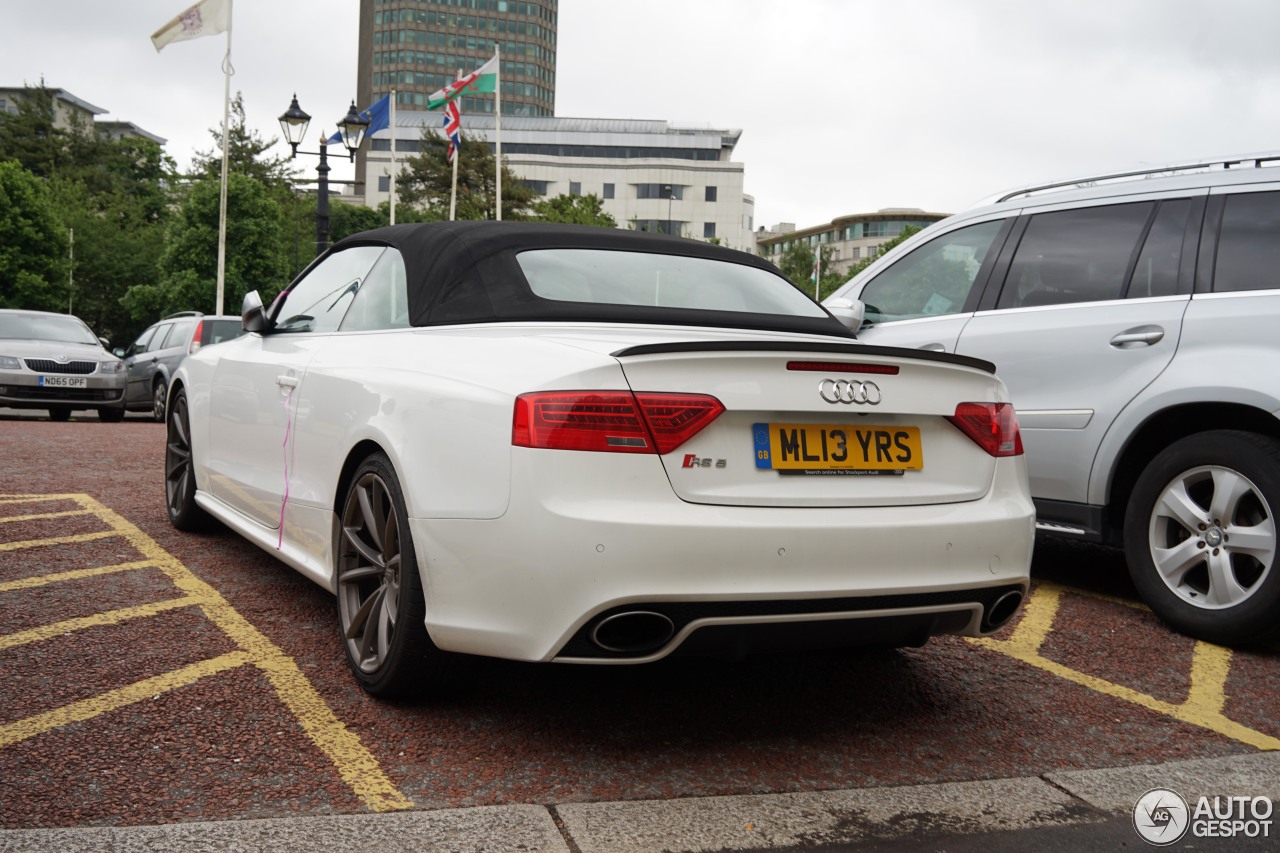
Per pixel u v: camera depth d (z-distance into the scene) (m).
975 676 3.58
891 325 5.33
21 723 2.79
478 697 3.16
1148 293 4.34
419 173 78.38
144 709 2.93
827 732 3.00
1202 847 2.33
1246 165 4.34
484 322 3.21
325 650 3.54
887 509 2.75
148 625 3.74
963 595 2.81
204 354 5.19
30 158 83.31
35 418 15.59
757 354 2.61
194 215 43.84
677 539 2.46
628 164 104.62
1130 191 4.61
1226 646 3.99
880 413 2.78
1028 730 3.08
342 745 2.74
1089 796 2.60
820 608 2.60
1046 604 4.59
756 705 3.20
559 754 2.74
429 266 3.47
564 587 2.46
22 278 46.28
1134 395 4.23
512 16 147.88
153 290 47.12
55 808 2.29
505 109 147.75
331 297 4.07
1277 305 3.93
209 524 5.41
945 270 5.25
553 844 2.22
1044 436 4.53
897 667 3.64
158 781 2.47
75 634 3.59
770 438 2.65
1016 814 2.48
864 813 2.45
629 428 2.50
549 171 104.00
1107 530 4.40
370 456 3.11
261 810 2.34
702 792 2.54
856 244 143.38
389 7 145.62
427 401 2.86
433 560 2.72
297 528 3.70
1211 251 4.21
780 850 2.25
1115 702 3.35
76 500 6.23
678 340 2.97
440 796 2.46
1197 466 4.02
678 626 2.49
